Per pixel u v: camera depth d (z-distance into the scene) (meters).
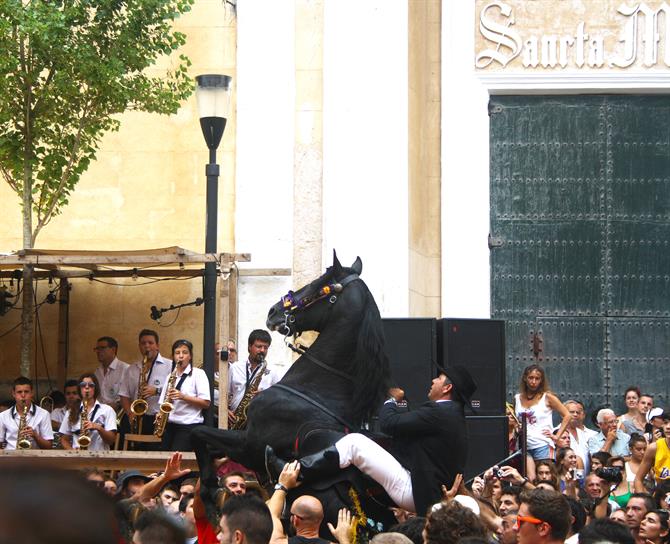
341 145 18.25
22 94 15.63
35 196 18.55
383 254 18.02
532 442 15.36
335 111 18.34
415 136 19.06
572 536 8.85
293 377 9.74
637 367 19.95
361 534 8.80
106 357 16.03
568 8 20.05
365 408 9.59
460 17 19.98
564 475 13.72
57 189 16.05
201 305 18.42
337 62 18.41
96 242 19.00
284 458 9.41
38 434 14.43
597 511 12.07
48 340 18.41
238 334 18.27
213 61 19.27
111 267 18.03
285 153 18.75
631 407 17.19
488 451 13.12
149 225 19.06
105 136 19.16
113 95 15.65
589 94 20.16
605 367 19.98
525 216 20.06
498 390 13.38
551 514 6.04
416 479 8.95
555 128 20.05
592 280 20.03
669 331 20.02
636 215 20.03
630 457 14.63
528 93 20.16
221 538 5.71
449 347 13.28
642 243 20.09
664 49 20.00
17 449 13.28
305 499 7.45
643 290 20.06
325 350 9.70
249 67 18.94
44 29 14.73
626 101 20.09
